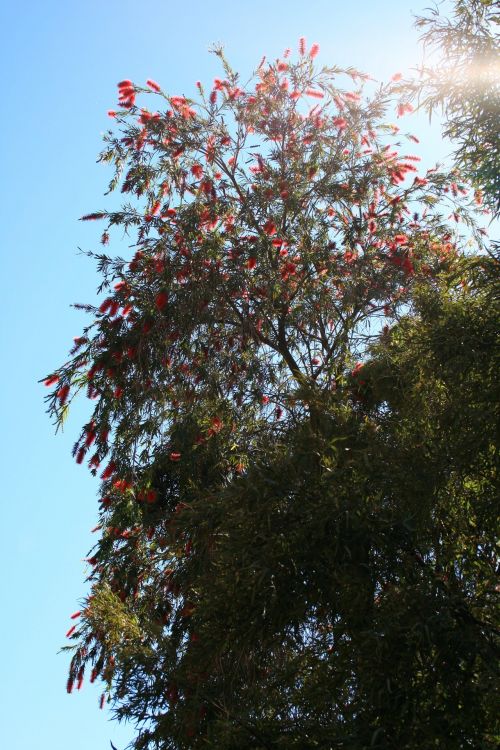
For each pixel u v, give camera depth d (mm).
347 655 8359
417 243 13141
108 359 12117
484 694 7957
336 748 7930
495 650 8281
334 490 8898
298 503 8969
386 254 12742
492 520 9047
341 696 8289
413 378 9930
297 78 13781
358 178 13172
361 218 13078
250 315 12688
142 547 12984
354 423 9812
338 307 12789
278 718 8492
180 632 11828
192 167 13430
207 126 13609
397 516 8805
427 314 9992
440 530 9297
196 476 12438
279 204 12938
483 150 9578
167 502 13164
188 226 12484
